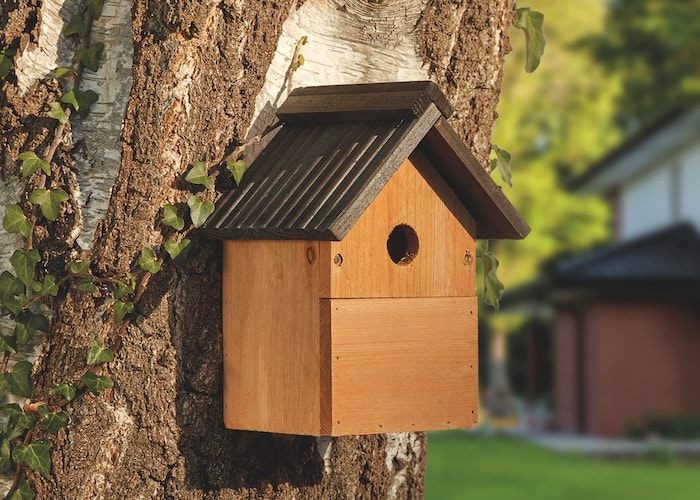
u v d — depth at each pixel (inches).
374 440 227.9
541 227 1285.7
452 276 210.2
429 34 229.6
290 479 216.4
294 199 197.6
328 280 194.7
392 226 202.8
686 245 1107.3
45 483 199.3
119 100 202.7
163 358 201.6
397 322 202.7
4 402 204.1
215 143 203.9
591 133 1309.1
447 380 208.4
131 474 201.0
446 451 1007.6
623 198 1253.7
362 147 200.1
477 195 210.5
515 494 756.6
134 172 200.4
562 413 1197.1
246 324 203.5
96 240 200.2
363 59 224.5
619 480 819.4
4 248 204.7
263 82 208.4
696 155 1157.7
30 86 202.5
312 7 219.0
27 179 201.6
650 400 1079.0
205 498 206.1
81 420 198.7
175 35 200.7
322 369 195.6
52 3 203.9
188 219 202.2
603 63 1364.4
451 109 202.4
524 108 1267.2
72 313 200.1
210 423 205.8
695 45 1368.1
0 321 204.2
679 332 1077.8
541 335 1455.5
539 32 245.3
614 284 1061.1
